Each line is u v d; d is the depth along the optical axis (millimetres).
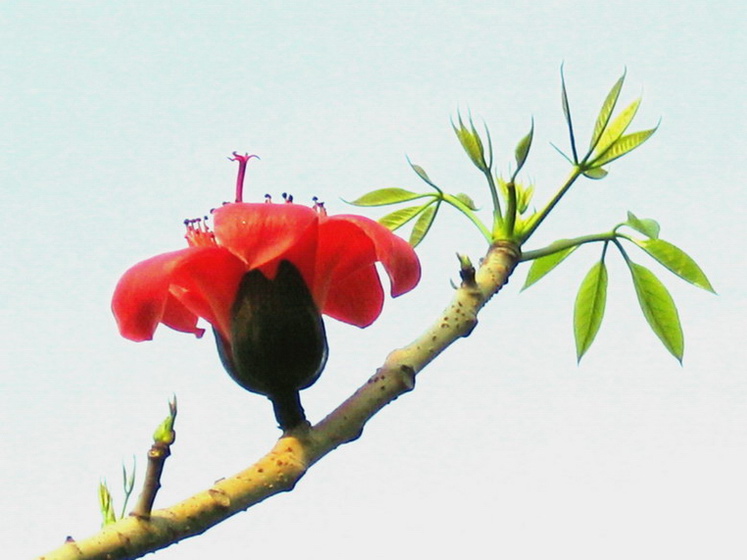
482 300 1187
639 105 1238
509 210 1217
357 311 1206
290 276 1159
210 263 1158
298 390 1150
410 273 1147
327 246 1165
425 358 1166
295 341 1151
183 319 1201
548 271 1308
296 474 1128
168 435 1094
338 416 1146
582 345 1292
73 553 1082
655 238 1256
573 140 1229
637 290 1275
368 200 1294
